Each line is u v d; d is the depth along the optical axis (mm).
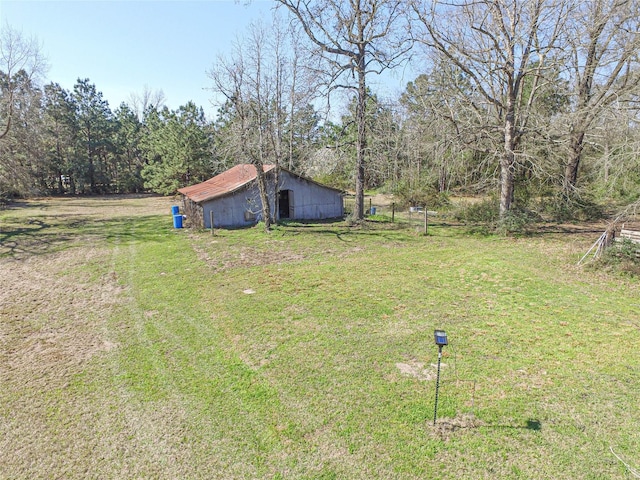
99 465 3980
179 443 4258
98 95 44875
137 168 45688
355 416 4602
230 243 15008
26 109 27344
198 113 34875
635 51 14492
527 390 5023
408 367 5684
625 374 5328
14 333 7164
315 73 17688
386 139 21375
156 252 13742
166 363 5965
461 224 18734
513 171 16422
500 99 17484
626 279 9375
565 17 14867
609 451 3955
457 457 3941
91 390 5273
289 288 9398
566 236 14898
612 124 15266
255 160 16625
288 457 4012
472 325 7098
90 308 8406
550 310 7664
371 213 22516
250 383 5352
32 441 4328
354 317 7543
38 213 26453
